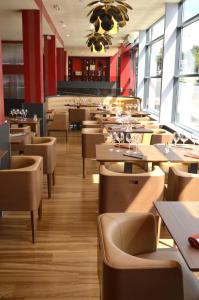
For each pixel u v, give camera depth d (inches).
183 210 91.2
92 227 148.4
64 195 188.2
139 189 127.6
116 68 800.3
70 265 117.6
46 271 113.7
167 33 304.8
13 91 572.7
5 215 160.4
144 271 65.2
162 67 312.0
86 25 426.3
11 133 211.3
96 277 110.4
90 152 219.9
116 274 65.1
